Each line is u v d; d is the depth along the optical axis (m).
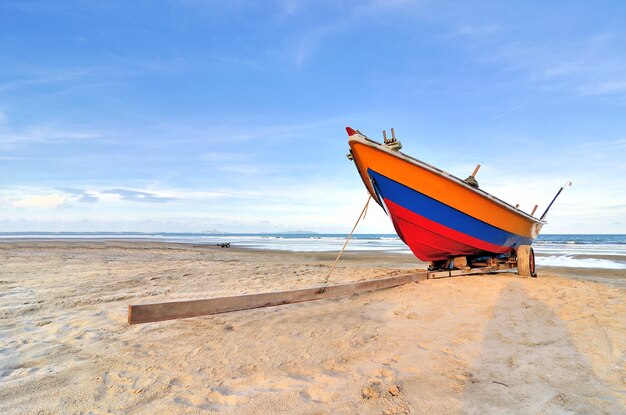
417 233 6.57
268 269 8.98
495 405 2.07
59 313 4.39
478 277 6.70
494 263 7.52
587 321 3.71
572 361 2.70
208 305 3.41
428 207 6.16
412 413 2.02
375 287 5.39
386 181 5.83
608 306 4.34
